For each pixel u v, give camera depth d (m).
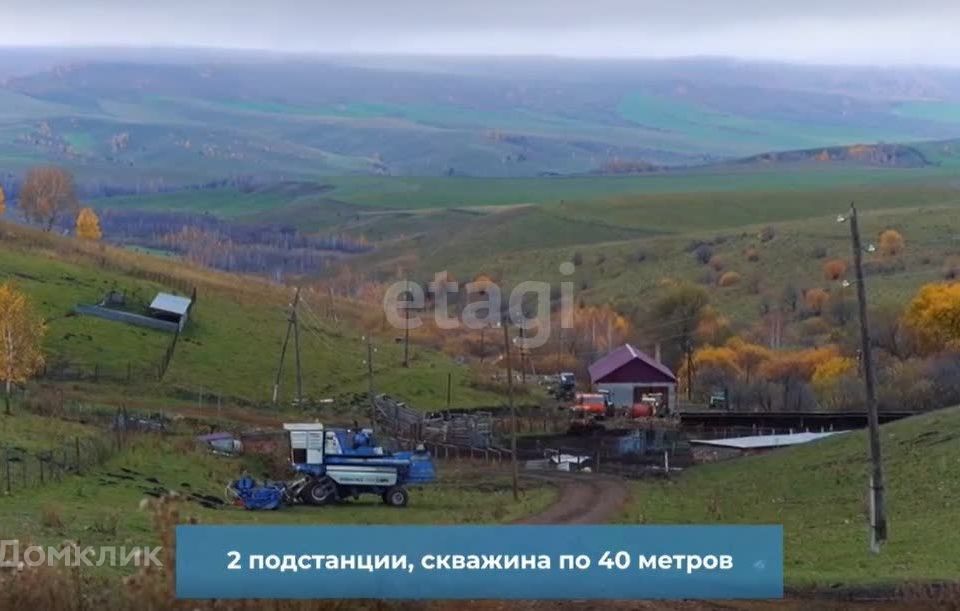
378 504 53.06
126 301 109.12
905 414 92.44
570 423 94.56
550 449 83.19
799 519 50.22
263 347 107.81
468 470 72.50
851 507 50.88
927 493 49.75
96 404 78.06
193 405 86.75
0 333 73.88
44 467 47.44
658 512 52.59
